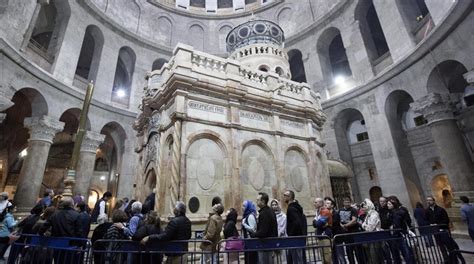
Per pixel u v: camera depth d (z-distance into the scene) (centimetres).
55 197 1068
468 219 745
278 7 2888
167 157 855
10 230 663
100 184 2506
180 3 3062
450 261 515
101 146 2392
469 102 1417
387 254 482
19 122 1895
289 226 520
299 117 1114
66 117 2091
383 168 1689
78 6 1917
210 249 527
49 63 1669
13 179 2161
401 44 1678
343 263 470
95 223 897
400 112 1825
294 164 1032
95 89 1950
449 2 1263
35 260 421
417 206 838
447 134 1321
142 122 1158
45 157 1470
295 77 2916
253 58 1545
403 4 1753
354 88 1936
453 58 1251
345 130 2155
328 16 2277
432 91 1426
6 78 1252
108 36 2169
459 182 1238
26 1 1414
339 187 1520
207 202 775
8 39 1296
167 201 786
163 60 2591
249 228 527
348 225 629
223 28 3038
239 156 873
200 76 872
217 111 893
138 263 437
